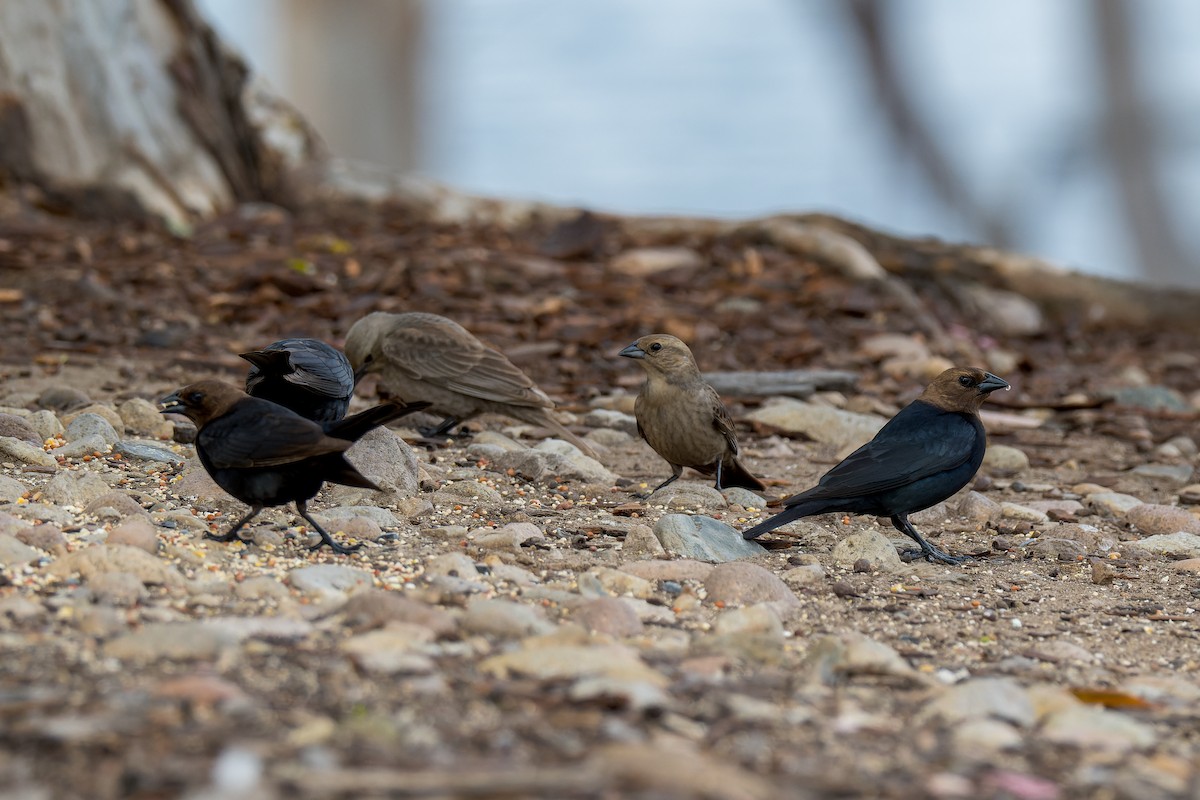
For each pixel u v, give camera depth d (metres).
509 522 10.91
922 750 6.61
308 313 17.98
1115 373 20.12
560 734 6.38
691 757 6.04
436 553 9.79
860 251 21.81
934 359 19.03
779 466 13.90
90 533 9.25
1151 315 22.80
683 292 20.70
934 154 37.69
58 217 21.81
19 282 18.12
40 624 7.48
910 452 10.70
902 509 10.87
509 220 24.05
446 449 13.42
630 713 6.67
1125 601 9.94
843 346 19.14
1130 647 8.88
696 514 11.10
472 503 11.29
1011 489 13.68
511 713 6.62
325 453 9.00
